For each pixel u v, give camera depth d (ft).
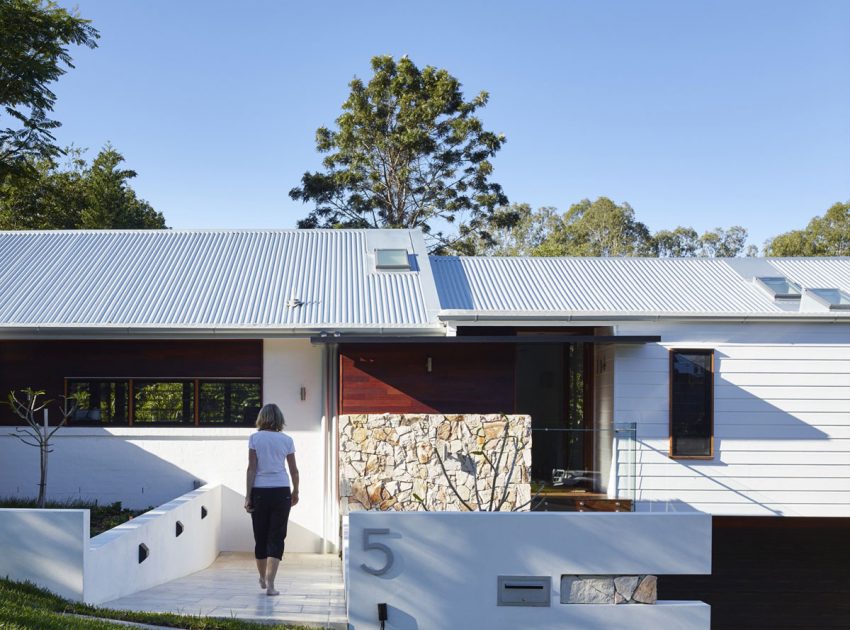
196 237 52.90
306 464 41.42
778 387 40.88
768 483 40.55
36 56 60.59
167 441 40.83
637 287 47.47
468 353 40.47
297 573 33.81
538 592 23.62
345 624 23.09
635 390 40.52
